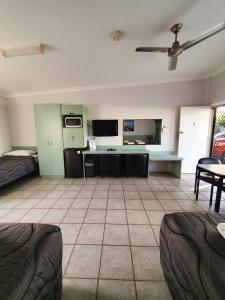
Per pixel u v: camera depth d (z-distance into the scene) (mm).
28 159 4398
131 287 1442
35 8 1854
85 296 1369
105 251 1859
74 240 2047
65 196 3371
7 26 2107
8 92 4680
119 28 2314
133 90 4715
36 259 985
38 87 4488
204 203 3051
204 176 3205
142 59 3301
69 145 4465
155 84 4680
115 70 3771
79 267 1650
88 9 1930
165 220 1489
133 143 4918
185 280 1005
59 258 1211
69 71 3646
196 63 3727
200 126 4660
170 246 1273
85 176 4578
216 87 4266
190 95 4695
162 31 2449
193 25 2357
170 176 4648
